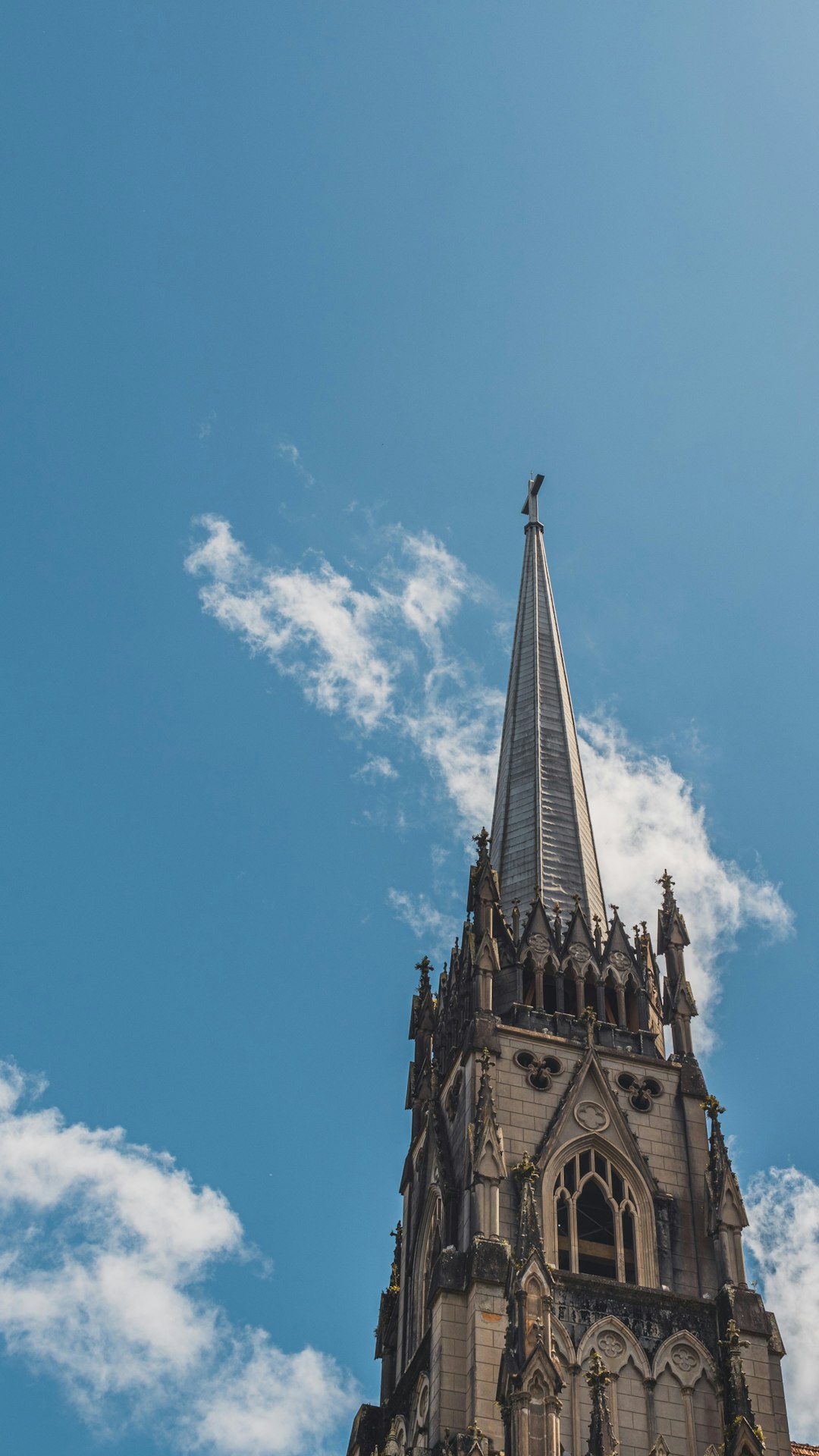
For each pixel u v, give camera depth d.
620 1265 72.62
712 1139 77.00
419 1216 79.44
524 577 112.38
